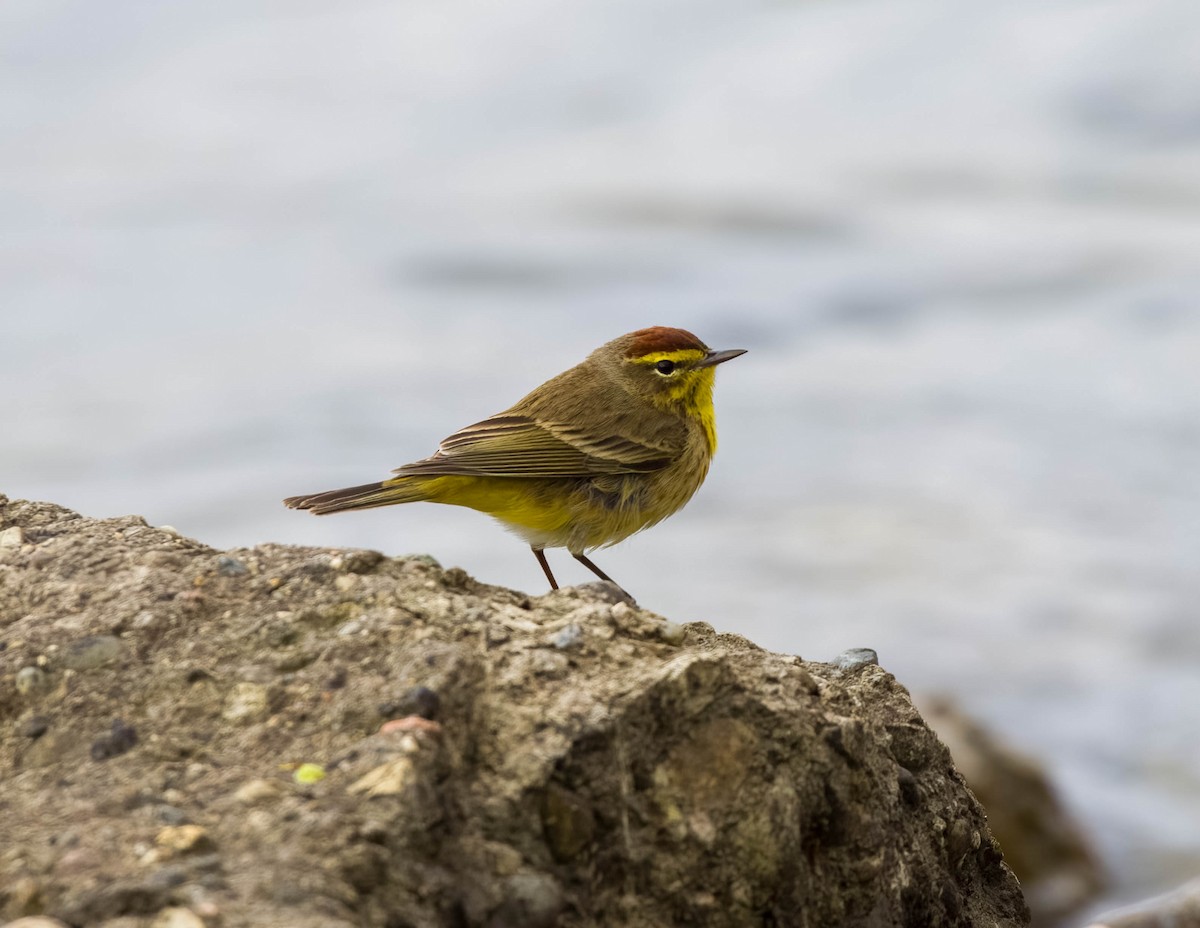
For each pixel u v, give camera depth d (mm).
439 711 4848
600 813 4883
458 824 4652
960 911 5938
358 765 4609
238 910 4059
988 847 6344
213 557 5941
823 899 5359
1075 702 14750
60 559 6031
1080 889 11703
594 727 4922
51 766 4898
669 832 5016
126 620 5492
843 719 5445
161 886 4137
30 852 4363
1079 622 16562
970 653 15961
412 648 5129
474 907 4492
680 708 5160
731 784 5137
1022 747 14047
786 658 6438
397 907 4281
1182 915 8516
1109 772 13641
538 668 5199
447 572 5836
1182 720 14422
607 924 4867
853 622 16781
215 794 4613
